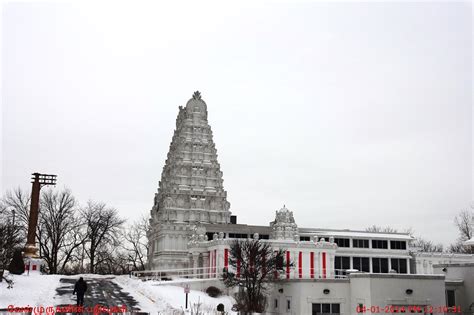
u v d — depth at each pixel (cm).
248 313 6150
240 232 9862
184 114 11969
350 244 10075
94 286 7475
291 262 8050
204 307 6350
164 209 10744
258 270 6556
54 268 11694
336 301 5900
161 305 5762
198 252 9019
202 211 10856
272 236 9088
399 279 5525
